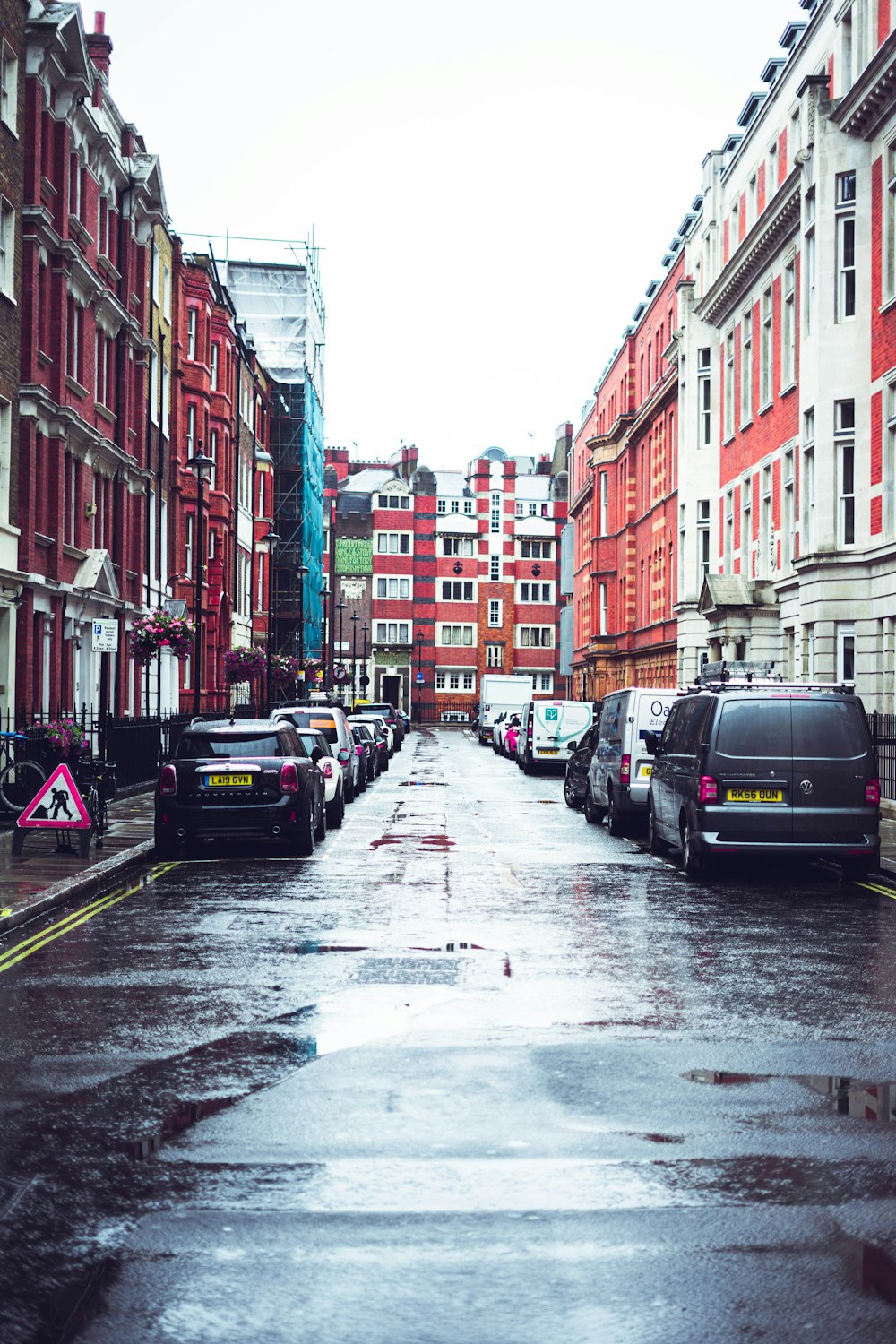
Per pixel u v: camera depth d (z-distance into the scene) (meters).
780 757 15.21
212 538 46.97
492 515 110.00
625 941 11.38
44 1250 4.78
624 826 21.38
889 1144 5.96
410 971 9.95
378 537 108.50
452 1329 4.18
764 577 35.50
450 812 26.41
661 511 53.41
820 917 12.85
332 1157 5.78
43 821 16.58
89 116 28.84
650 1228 4.96
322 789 20.34
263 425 63.59
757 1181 5.48
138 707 36.50
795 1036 8.02
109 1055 7.50
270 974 9.83
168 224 39.81
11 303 24.28
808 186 30.25
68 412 26.86
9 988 9.32
